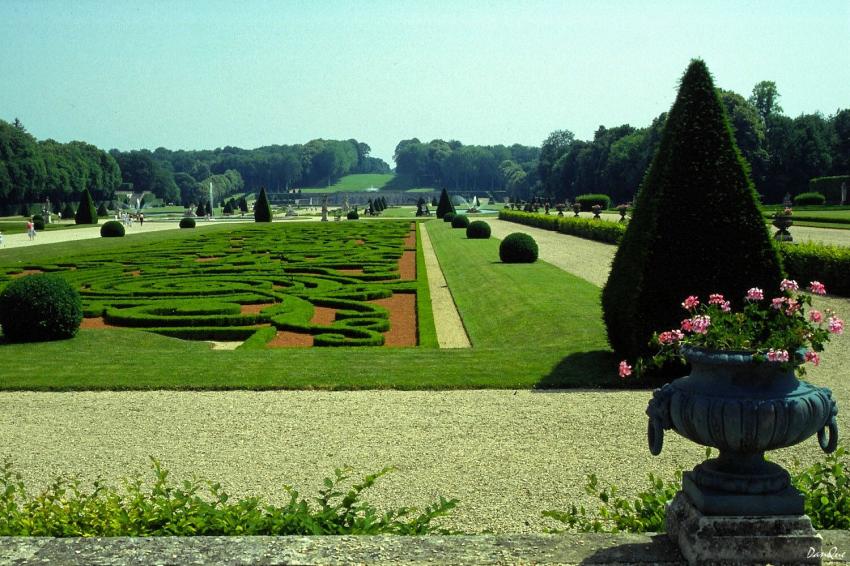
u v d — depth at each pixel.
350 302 24.03
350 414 11.85
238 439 10.75
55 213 140.25
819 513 6.21
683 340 5.87
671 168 13.79
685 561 5.14
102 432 11.16
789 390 5.27
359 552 5.16
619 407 12.04
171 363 15.32
